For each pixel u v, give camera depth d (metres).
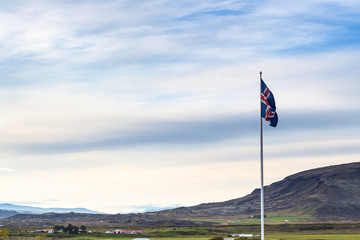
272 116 51.78
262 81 53.06
